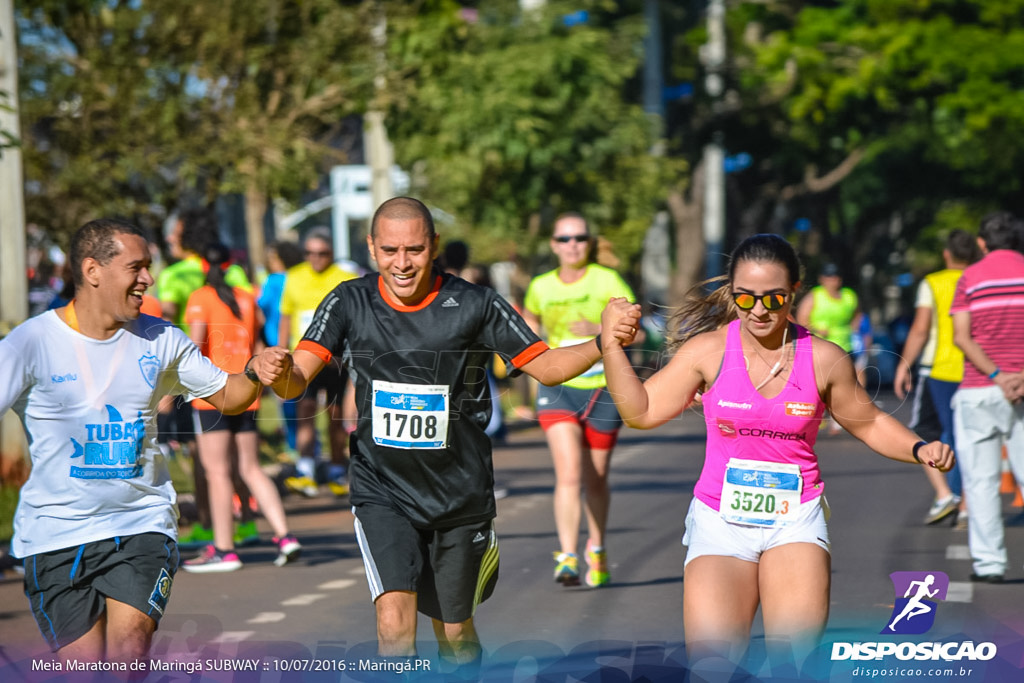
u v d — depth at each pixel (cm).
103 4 3562
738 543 1049
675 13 8331
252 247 4094
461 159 4775
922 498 2677
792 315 1098
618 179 5291
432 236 1108
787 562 1030
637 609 1717
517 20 5069
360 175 4912
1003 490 2848
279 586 1927
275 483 2958
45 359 1043
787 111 8438
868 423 1069
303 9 3781
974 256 2219
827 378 1042
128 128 3522
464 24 4484
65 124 3544
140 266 1045
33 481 1059
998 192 10994
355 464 1152
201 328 1825
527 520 2503
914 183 11262
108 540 1050
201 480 2330
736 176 10056
